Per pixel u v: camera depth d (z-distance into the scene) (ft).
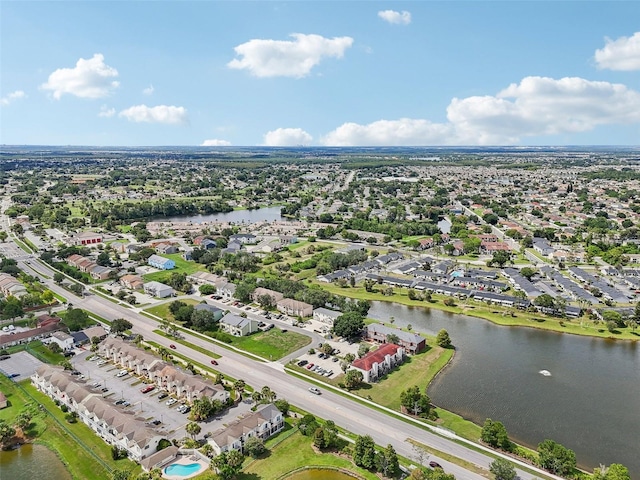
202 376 489.67
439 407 457.68
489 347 598.34
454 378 515.91
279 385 490.49
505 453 383.86
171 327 620.08
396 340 582.35
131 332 622.95
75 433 413.59
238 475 357.41
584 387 499.92
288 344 592.19
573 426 429.79
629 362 560.61
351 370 489.26
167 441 388.98
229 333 627.05
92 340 581.94
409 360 554.05
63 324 628.28
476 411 452.35
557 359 565.94
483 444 396.16
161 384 486.79
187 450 382.01
